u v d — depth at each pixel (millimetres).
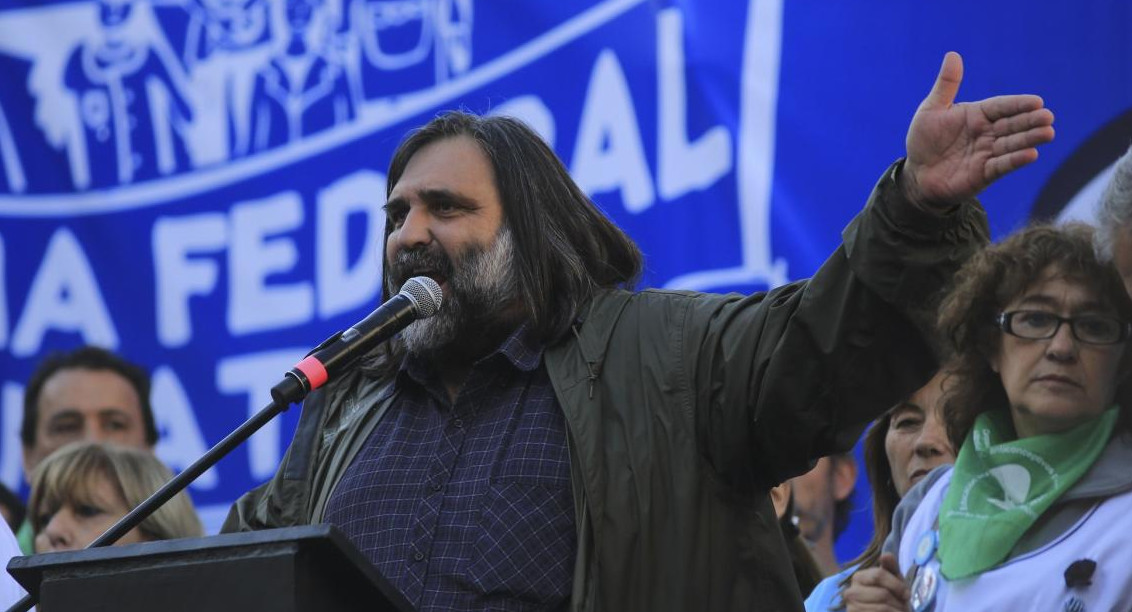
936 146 5176
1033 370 6410
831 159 9445
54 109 11430
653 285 9711
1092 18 8938
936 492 6887
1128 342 6391
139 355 10977
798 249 9445
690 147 9797
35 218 11305
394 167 6508
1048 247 6504
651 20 10016
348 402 6504
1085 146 8812
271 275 10844
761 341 5523
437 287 5828
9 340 11188
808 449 5531
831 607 7188
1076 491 6285
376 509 5828
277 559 4176
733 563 5570
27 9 11570
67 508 8703
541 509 5594
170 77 11258
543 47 10312
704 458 5633
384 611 4422
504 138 6391
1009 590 6234
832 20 9531
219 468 10609
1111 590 6008
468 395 5984
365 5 10852
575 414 5684
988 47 9133
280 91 11000
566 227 6383
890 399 5457
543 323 6074
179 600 4207
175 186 11109
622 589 5414
